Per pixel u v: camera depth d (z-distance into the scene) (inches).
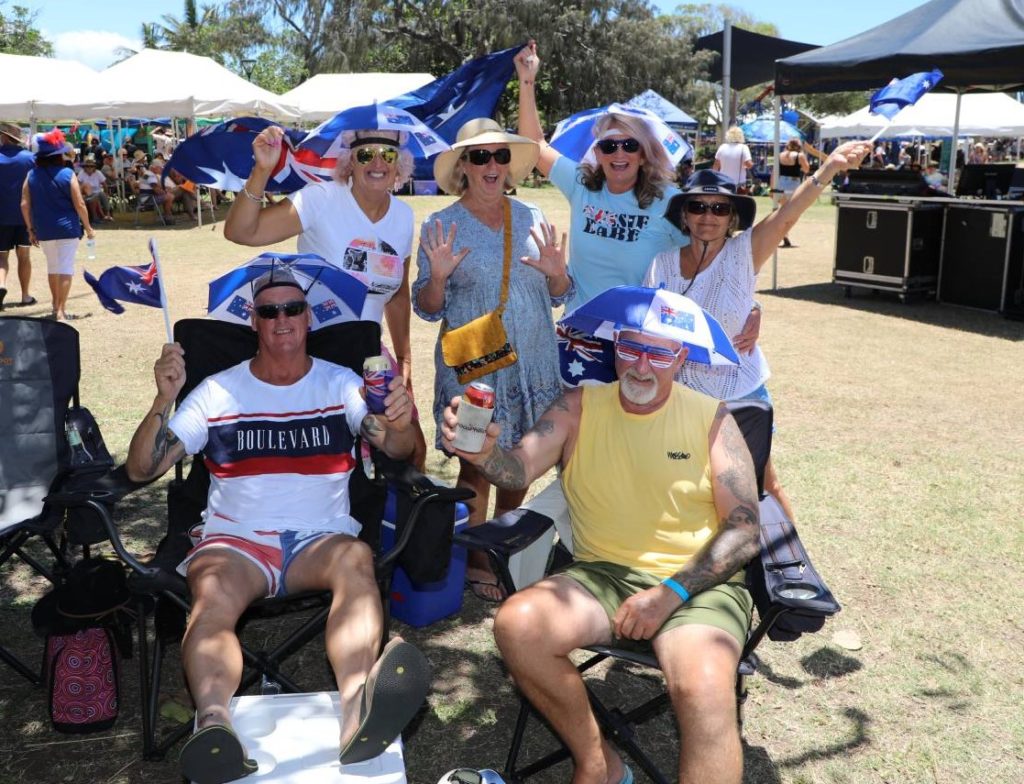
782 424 247.0
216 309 133.7
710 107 1473.9
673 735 124.1
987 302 402.3
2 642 140.1
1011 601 155.5
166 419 121.3
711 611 104.5
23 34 2007.9
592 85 1487.5
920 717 126.3
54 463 143.7
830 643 143.3
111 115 655.8
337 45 1477.6
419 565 120.0
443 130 199.8
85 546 131.0
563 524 123.7
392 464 126.6
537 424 117.5
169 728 122.0
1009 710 127.7
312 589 118.2
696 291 140.8
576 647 103.3
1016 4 343.9
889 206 414.0
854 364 311.9
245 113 727.1
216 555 116.0
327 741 103.0
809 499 196.4
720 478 112.2
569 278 149.2
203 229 716.0
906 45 352.5
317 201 147.8
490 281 148.9
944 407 263.7
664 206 156.2
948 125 667.4
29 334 145.7
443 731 123.9
